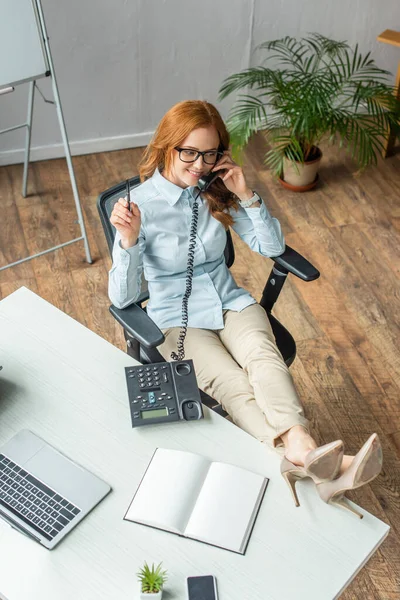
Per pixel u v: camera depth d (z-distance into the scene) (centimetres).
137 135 394
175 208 201
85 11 337
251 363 191
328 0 371
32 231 341
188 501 151
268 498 153
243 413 181
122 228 182
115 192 206
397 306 308
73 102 369
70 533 146
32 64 268
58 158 387
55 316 193
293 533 147
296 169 351
